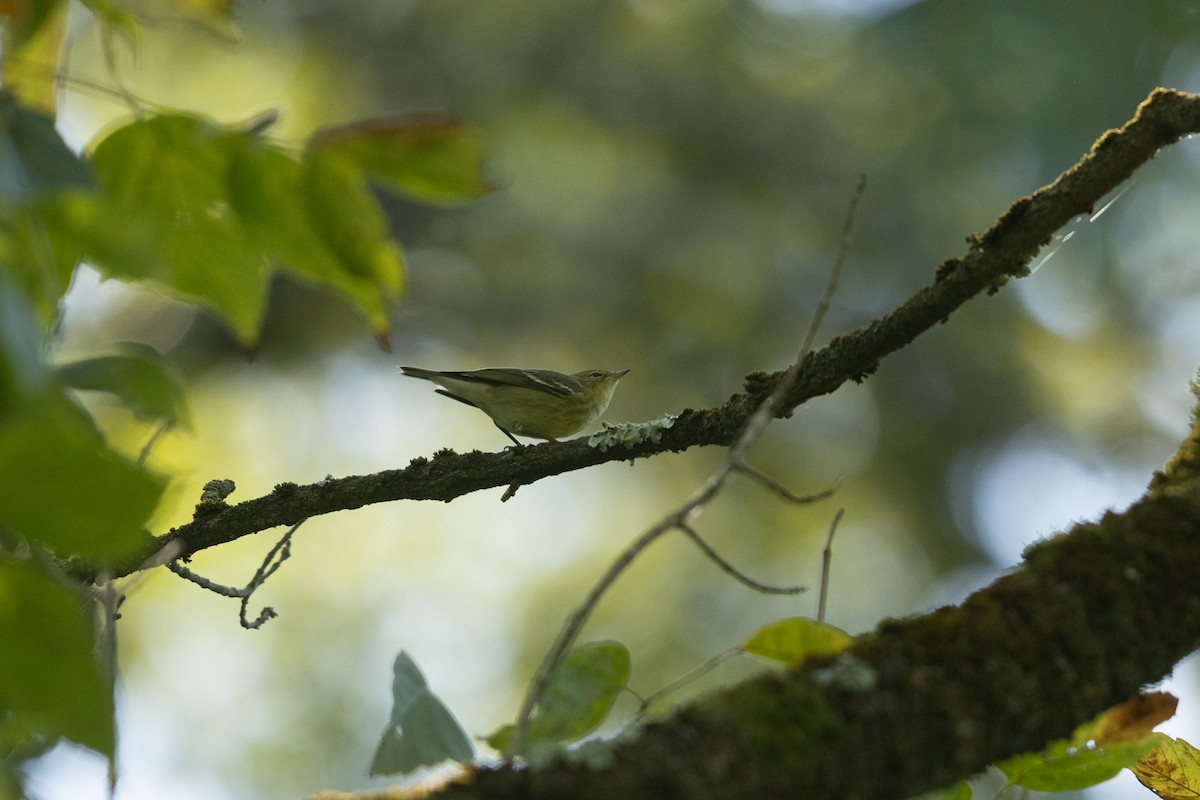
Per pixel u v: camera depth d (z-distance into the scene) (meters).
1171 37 16.66
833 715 2.68
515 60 19.06
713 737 2.57
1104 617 3.07
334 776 14.20
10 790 2.01
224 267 2.32
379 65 19.14
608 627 16.75
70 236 1.84
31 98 2.53
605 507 18.00
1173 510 3.35
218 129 2.24
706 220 18.39
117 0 2.52
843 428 18.80
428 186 2.25
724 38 19.12
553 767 2.51
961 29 17.30
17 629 1.69
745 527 18.06
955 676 2.84
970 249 4.65
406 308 2.43
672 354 18.75
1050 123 16.75
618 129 19.19
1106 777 3.29
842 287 18.28
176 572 5.21
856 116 18.56
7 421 1.52
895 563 18.50
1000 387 18.50
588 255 18.69
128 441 13.20
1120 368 18.20
